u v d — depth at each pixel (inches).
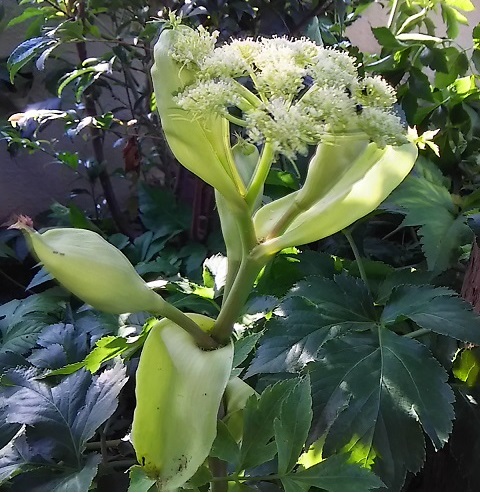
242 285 16.1
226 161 15.7
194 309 27.6
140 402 16.0
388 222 36.4
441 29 56.2
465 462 20.6
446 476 22.4
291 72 13.7
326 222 15.9
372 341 19.6
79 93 39.3
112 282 15.0
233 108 26.6
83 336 24.1
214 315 27.5
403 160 17.1
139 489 15.7
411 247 35.9
